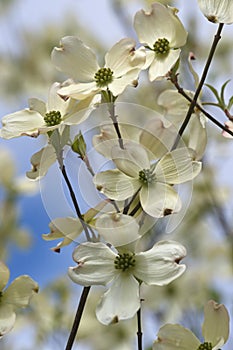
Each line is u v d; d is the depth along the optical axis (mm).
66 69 1013
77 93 983
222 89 1122
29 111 1003
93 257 948
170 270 947
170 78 1026
